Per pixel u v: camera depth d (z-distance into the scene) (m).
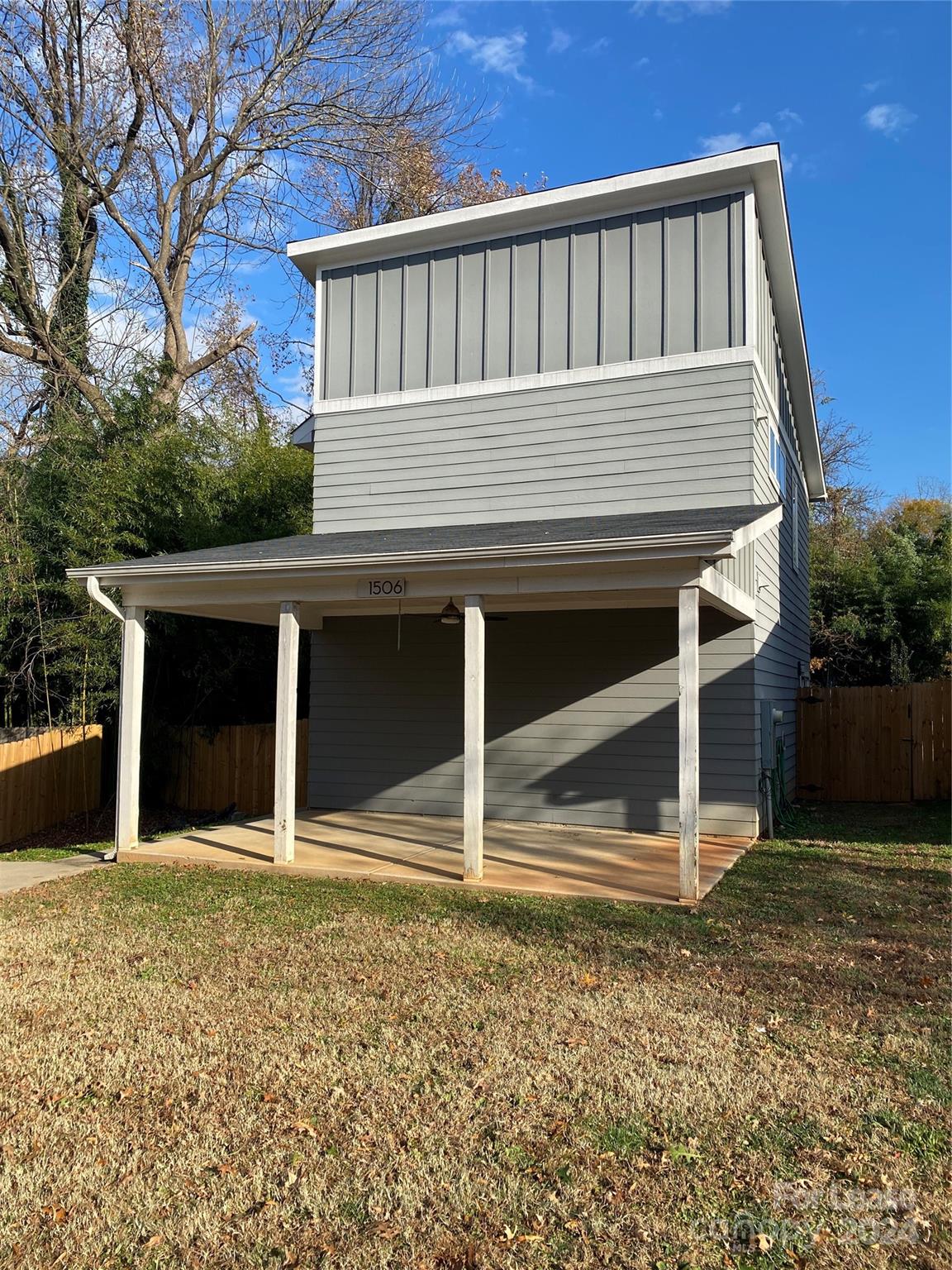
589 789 10.05
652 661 9.85
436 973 5.19
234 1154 3.28
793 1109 3.56
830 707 13.94
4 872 8.38
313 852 8.69
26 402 15.90
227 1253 2.75
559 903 6.79
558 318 10.22
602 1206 2.94
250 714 15.52
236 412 20.59
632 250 9.89
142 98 18.02
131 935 6.08
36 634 12.16
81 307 17.36
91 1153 3.30
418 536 9.09
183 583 8.47
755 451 9.54
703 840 9.30
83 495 12.24
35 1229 2.88
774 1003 4.68
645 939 5.82
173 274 19.86
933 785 13.27
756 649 9.56
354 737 11.44
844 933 5.97
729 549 6.40
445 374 10.80
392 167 21.62
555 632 10.27
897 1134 3.36
